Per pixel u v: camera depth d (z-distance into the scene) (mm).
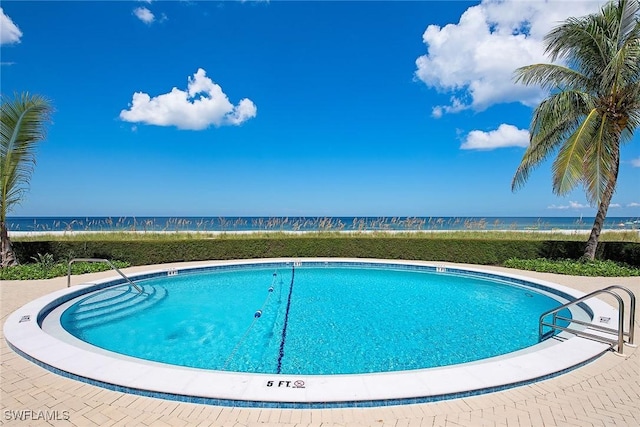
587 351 4234
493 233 15664
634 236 14781
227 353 4965
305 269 11859
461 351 5039
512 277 9281
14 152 9406
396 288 9141
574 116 9750
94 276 9266
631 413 3074
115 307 7211
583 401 3268
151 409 3111
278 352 4984
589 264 9906
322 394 3191
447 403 3219
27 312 5730
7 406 3152
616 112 9258
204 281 9961
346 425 2889
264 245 13188
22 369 3881
